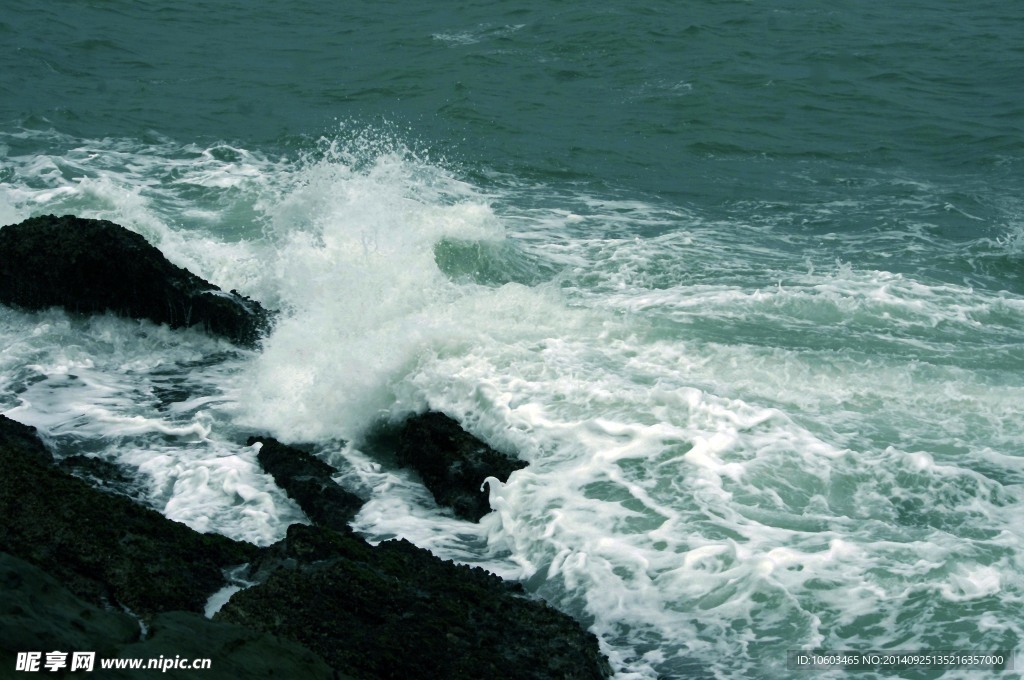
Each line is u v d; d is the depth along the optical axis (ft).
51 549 50.31
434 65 189.57
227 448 71.00
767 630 51.52
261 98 169.99
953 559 54.80
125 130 148.66
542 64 191.31
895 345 85.30
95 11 217.77
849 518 59.77
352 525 62.34
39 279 86.84
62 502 52.85
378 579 50.44
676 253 107.24
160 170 131.85
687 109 167.02
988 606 51.65
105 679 38.58
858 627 51.19
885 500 61.26
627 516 60.59
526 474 64.49
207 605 49.78
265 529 61.05
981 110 168.04
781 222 120.57
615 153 146.61
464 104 166.20
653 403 70.90
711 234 115.03
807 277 100.83
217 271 97.96
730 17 223.30
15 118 150.20
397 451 70.90
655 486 63.05
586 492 62.90
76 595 47.55
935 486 61.82
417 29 214.07
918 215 122.93
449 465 66.33
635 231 115.65
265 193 123.44
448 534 61.67
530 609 51.19
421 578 52.37
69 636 40.93
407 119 159.43
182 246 102.94
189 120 155.84
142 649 41.24
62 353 83.15
